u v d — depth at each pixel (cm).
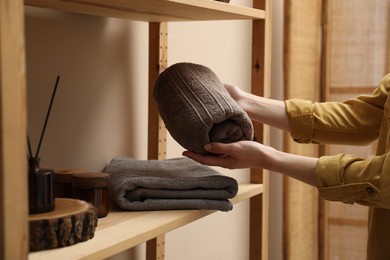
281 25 232
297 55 204
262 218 138
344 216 221
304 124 130
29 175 80
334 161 108
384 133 121
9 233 64
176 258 171
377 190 103
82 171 109
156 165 122
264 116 131
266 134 136
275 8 231
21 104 65
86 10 118
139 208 104
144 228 92
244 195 123
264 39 132
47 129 118
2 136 63
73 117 125
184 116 102
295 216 209
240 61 200
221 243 196
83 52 126
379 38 212
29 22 112
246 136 109
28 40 112
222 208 107
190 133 102
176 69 108
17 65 64
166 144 152
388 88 129
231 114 102
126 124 142
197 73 108
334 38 219
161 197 106
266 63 134
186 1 99
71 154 125
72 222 80
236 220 204
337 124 130
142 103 148
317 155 222
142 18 134
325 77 221
